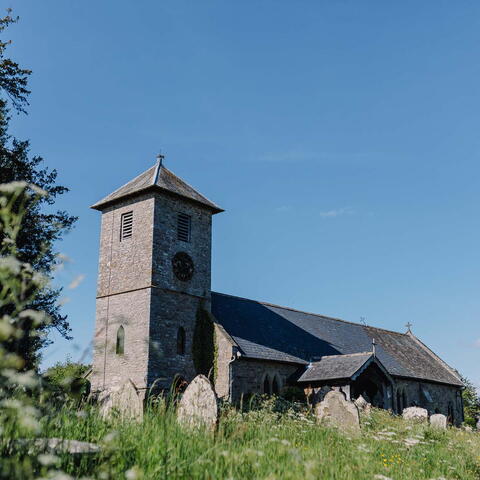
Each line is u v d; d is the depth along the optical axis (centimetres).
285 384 3388
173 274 3150
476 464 1311
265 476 697
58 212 2664
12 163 2638
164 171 3384
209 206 3447
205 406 1044
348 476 835
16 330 424
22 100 2623
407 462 1154
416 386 4312
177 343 3070
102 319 3180
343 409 1645
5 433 535
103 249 3322
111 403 1162
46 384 516
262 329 3603
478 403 6456
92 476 568
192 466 670
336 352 3931
